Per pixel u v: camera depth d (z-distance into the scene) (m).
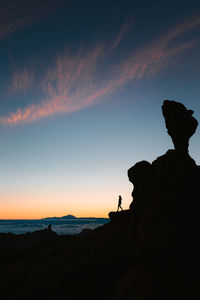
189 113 15.97
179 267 11.05
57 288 13.22
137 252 12.65
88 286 12.79
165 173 13.91
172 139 15.62
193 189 12.76
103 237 16.73
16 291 14.20
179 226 11.74
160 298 10.26
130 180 17.73
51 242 21.02
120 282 12.03
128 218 17.89
